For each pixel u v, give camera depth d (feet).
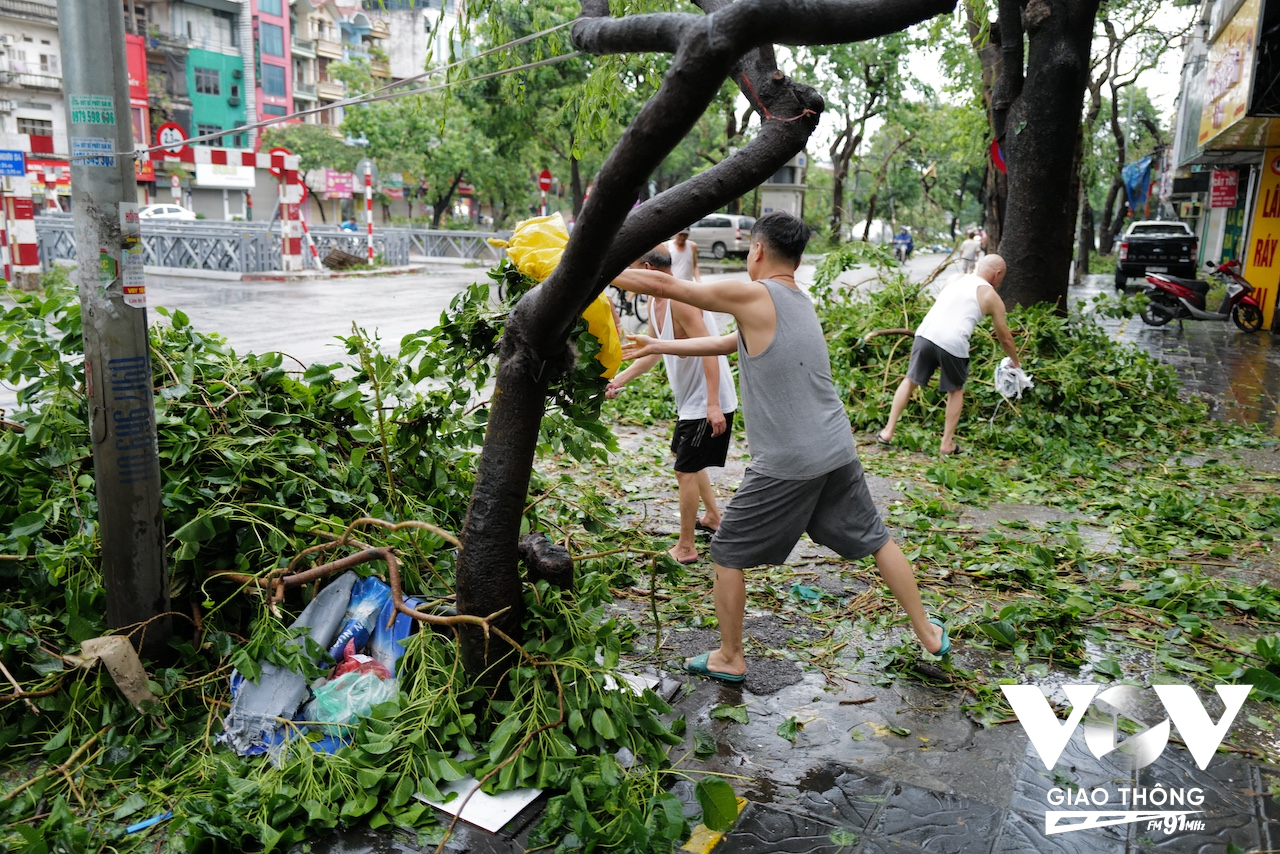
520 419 10.78
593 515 16.49
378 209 204.64
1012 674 13.88
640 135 8.32
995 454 27.78
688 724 12.29
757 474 12.70
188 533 11.76
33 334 12.76
